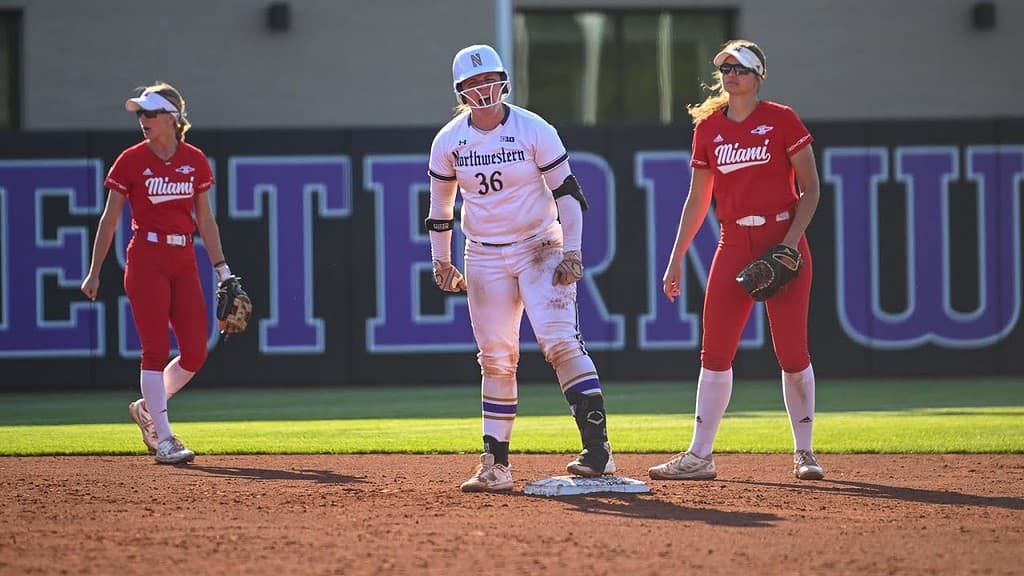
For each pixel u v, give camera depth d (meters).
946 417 35.47
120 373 50.38
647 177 51.34
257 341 50.88
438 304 51.47
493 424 20.97
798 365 22.70
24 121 63.41
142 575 14.47
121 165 25.70
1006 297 51.88
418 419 37.06
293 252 51.03
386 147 51.25
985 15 65.69
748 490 20.98
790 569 14.68
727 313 22.47
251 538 16.67
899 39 65.88
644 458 26.66
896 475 23.27
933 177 51.62
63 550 15.94
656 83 66.19
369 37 64.25
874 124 51.50
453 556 15.41
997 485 21.83
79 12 63.25
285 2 63.59
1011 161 51.81
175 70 63.62
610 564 14.93
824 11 65.69
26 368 50.09
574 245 20.06
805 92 65.69
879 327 51.59
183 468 25.02
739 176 22.17
